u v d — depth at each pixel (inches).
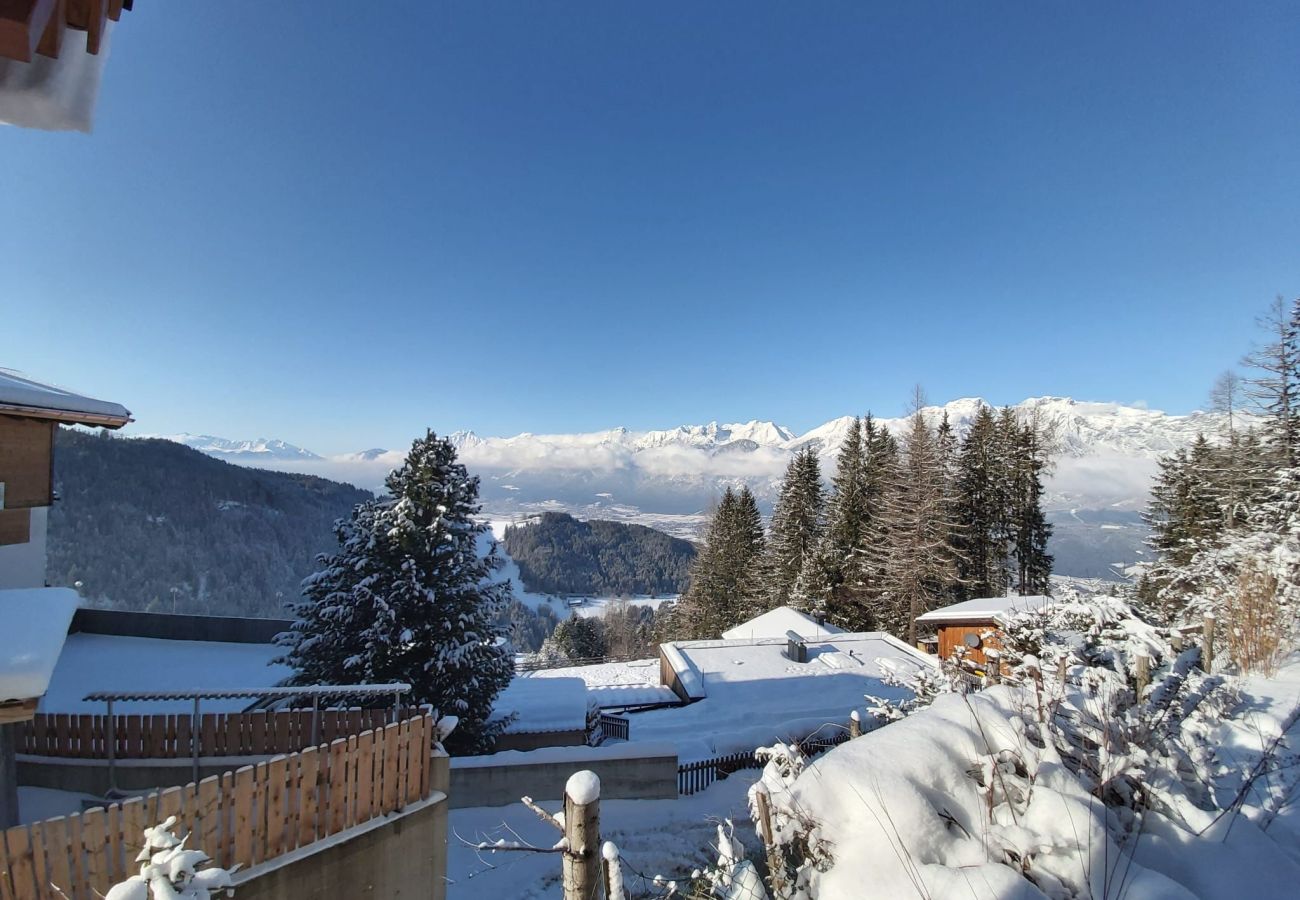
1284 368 839.7
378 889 221.6
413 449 492.7
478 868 315.9
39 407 339.6
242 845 189.0
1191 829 110.2
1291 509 621.6
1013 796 107.3
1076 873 91.7
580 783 109.1
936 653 900.0
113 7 59.8
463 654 452.8
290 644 477.4
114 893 126.4
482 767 392.5
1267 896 95.3
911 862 90.4
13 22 45.9
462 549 481.7
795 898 94.2
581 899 106.0
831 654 983.0
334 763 213.3
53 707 433.7
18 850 152.9
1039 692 126.1
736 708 776.9
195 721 278.7
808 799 98.4
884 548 1254.3
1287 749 151.5
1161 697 147.4
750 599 1649.9
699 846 337.1
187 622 602.2
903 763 105.6
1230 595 339.0
